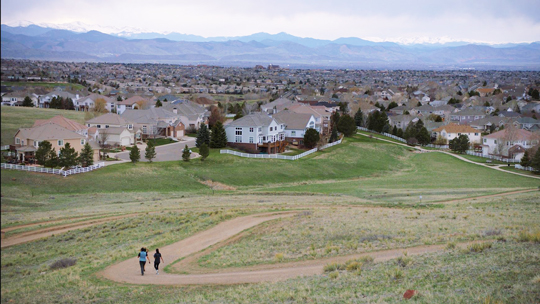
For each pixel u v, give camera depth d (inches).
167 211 1953.7
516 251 949.8
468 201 2070.6
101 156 3344.0
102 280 1107.3
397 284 848.3
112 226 1710.1
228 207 2018.9
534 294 721.0
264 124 3897.6
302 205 2028.8
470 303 725.3
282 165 3412.9
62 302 973.2
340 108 6870.1
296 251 1186.0
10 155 3078.2
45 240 1565.0
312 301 813.9
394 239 1189.7
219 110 5762.8
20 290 1062.4
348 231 1326.3
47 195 2342.5
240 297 875.4
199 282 1024.2
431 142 5403.5
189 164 3213.6
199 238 1476.4
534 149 3853.3
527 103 7819.9
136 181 2748.5
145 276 1119.0
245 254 1211.9
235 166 3270.2
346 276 921.5
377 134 5625.0
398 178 3260.3
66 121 3627.0
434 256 985.5
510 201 1929.1
